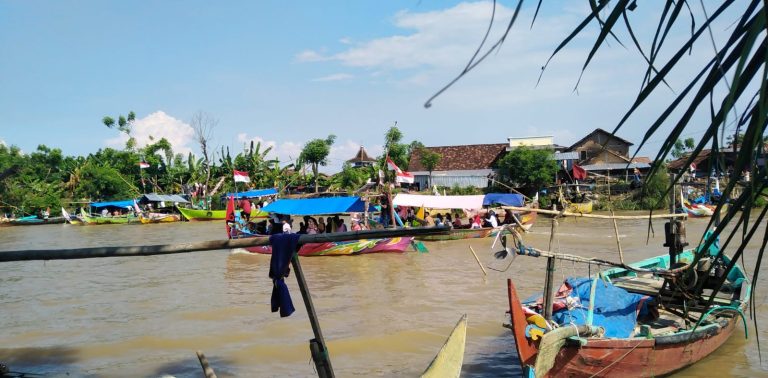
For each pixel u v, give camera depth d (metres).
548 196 42.34
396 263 19.22
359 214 27.42
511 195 27.50
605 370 7.38
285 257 4.34
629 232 27.69
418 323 11.30
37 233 36.69
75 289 15.83
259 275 17.78
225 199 49.50
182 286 16.03
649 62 2.16
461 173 54.41
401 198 25.89
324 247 20.73
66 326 11.72
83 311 13.07
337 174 55.62
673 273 8.22
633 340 7.45
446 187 51.28
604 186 42.19
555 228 8.16
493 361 9.03
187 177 57.34
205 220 45.41
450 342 5.65
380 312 12.24
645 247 21.75
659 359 7.80
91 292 15.35
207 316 12.30
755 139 1.84
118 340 10.64
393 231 4.45
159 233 35.00
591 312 8.07
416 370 8.83
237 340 10.48
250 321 11.82
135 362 9.43
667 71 2.12
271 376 8.70
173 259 21.61
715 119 2.04
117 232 36.31
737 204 2.11
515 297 7.12
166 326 11.56
